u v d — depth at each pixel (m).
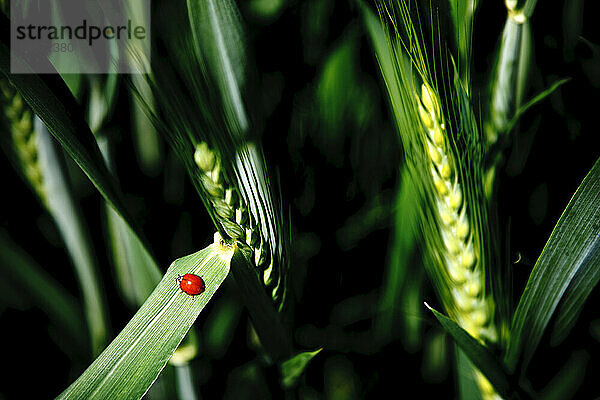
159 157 0.40
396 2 0.36
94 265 0.38
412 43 0.36
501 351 0.37
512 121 0.38
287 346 0.37
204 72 0.35
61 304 0.39
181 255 0.40
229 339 0.40
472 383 0.38
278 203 0.37
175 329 0.34
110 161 0.38
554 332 0.36
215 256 0.34
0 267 0.38
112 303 0.38
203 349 0.38
